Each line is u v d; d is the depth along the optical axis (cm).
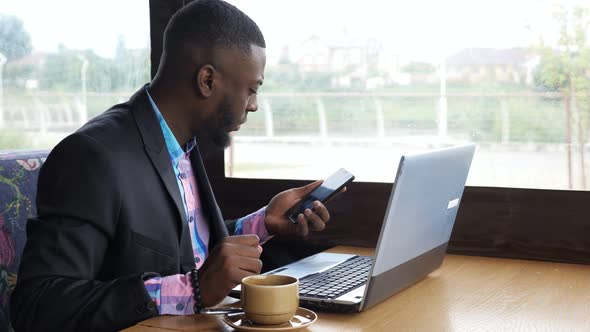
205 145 186
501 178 172
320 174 188
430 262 138
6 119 221
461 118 174
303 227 150
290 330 103
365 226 178
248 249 117
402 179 109
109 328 112
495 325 109
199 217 153
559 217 162
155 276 119
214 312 115
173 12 189
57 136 216
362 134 183
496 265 156
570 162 167
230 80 138
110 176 123
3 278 138
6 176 144
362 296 113
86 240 119
